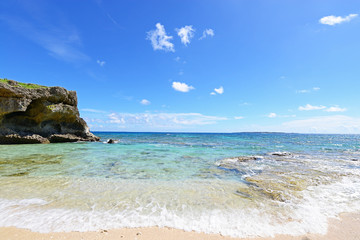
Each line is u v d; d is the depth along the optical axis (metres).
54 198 6.43
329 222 5.27
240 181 9.05
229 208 5.98
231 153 20.00
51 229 4.59
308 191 7.78
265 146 31.02
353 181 9.45
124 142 35.84
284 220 5.31
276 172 11.14
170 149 23.20
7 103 24.84
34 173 9.75
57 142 31.59
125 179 8.95
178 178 9.36
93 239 4.26
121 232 4.56
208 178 9.49
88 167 11.51
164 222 5.05
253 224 5.07
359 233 4.72
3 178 8.72
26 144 26.56
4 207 5.67
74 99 34.81
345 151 24.64
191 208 5.91
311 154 20.72
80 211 5.53
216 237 4.51
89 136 36.62
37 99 28.42
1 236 4.27
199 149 23.67
